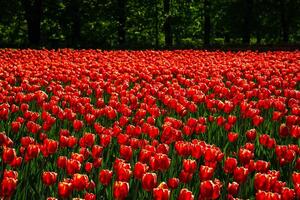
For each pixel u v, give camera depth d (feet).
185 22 164.04
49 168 20.07
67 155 22.09
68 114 26.86
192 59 66.08
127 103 34.73
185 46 119.14
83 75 46.96
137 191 17.63
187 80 42.45
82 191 17.33
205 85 39.09
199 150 19.49
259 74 47.62
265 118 31.53
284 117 31.99
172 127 23.62
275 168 21.88
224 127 27.50
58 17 137.59
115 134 23.57
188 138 25.81
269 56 66.85
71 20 137.39
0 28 145.28
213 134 26.73
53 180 16.46
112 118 27.58
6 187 15.01
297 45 118.83
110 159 21.95
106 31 145.38
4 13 134.51
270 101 32.35
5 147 18.44
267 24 173.99
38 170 19.21
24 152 20.27
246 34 171.22
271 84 42.06
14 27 144.77
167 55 71.77
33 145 18.81
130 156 19.39
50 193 17.60
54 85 40.09
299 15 169.78
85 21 142.72
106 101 36.94
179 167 20.25
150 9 149.69
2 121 27.14
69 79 43.60
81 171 19.85
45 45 117.08
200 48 115.44
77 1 137.18
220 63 59.93
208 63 57.72
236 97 33.24
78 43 120.16
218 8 171.94
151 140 24.75
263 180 16.07
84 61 62.64
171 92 36.29
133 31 154.92
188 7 162.40
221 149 24.32
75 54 68.33
